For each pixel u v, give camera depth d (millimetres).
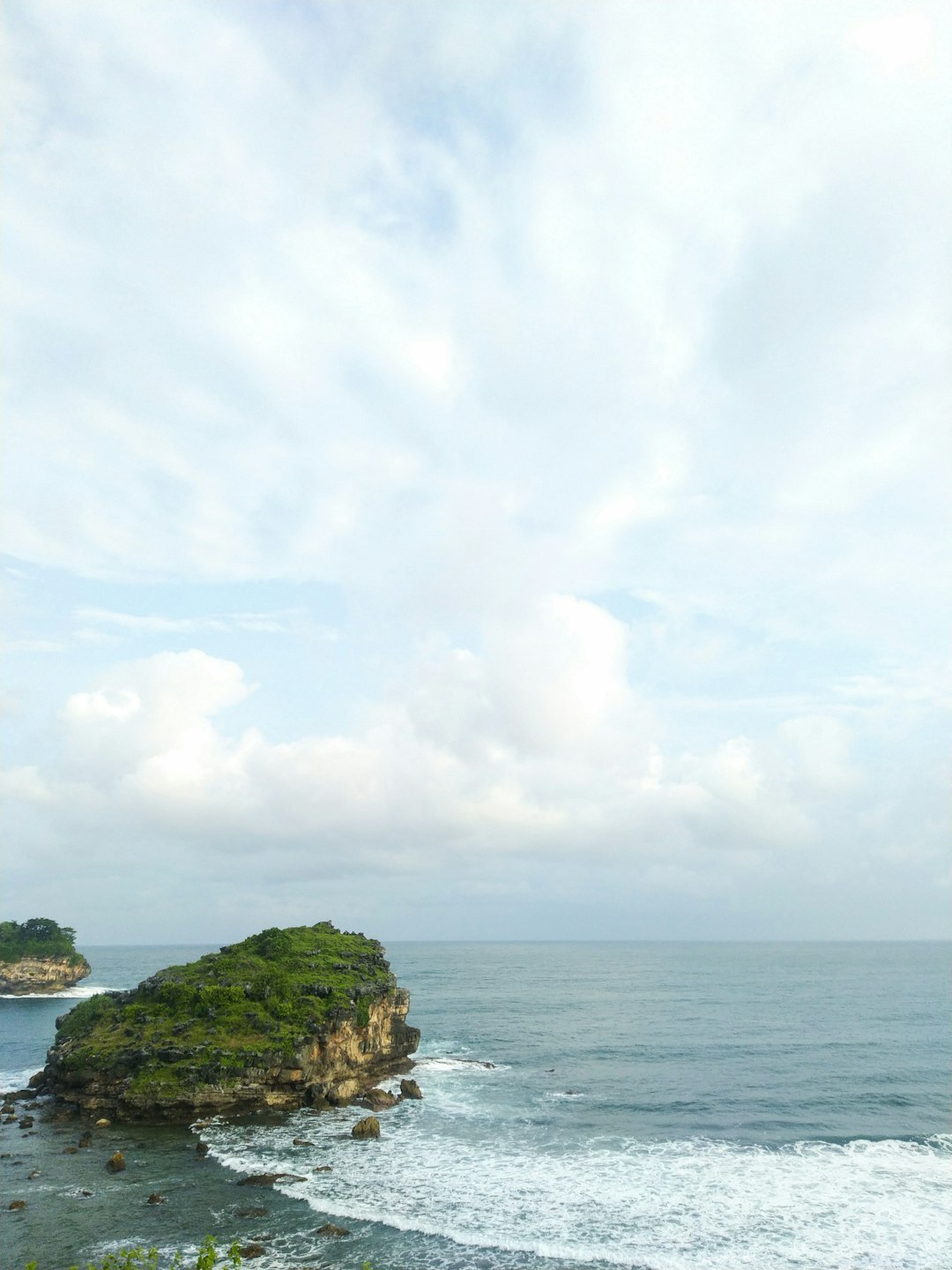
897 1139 62719
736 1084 81812
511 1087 80438
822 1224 45938
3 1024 127250
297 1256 41250
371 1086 78562
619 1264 41156
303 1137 60906
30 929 188750
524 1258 41688
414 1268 40375
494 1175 53562
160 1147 57656
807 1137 63094
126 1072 66250
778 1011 146875
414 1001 167750
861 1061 94312
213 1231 43781
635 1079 84438
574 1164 56000
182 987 75750
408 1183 51750
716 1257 41938
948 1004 159500
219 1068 66000
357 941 99500
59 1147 57125
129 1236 42875
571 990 196750
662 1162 56844
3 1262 39688
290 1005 73688
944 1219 46781
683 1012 146125
